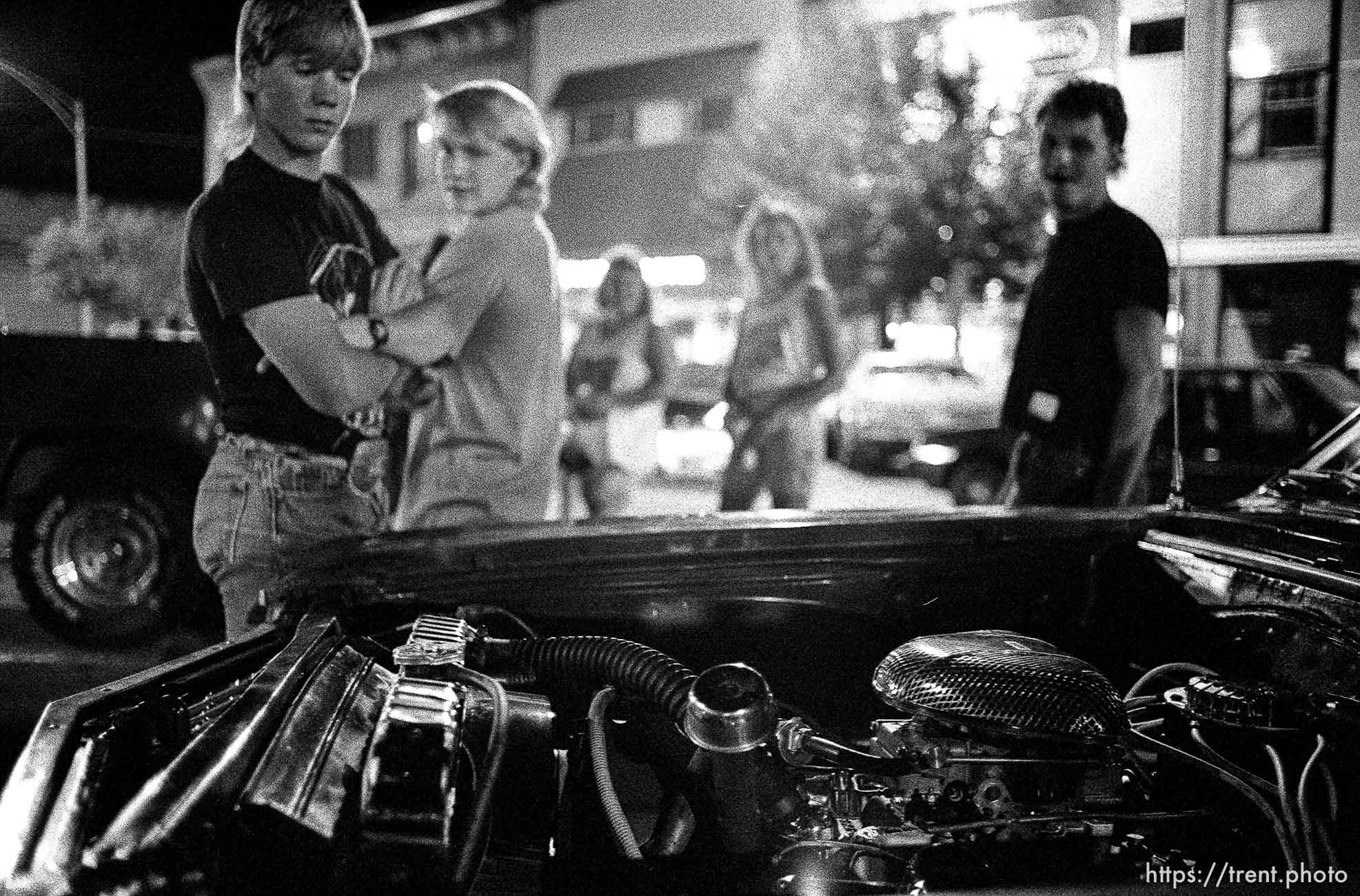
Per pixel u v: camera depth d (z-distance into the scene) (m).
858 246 21.86
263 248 3.27
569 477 7.61
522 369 3.94
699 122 23.94
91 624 6.08
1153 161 5.16
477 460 3.96
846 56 21.12
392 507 4.40
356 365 3.39
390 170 23.34
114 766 1.44
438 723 1.37
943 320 22.16
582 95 24.70
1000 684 1.74
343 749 1.39
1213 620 2.18
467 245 3.90
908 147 20.88
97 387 6.17
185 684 1.80
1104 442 4.06
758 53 22.62
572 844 1.87
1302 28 5.23
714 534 2.45
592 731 1.84
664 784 1.96
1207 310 7.84
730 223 22.50
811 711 2.46
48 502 6.07
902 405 14.11
